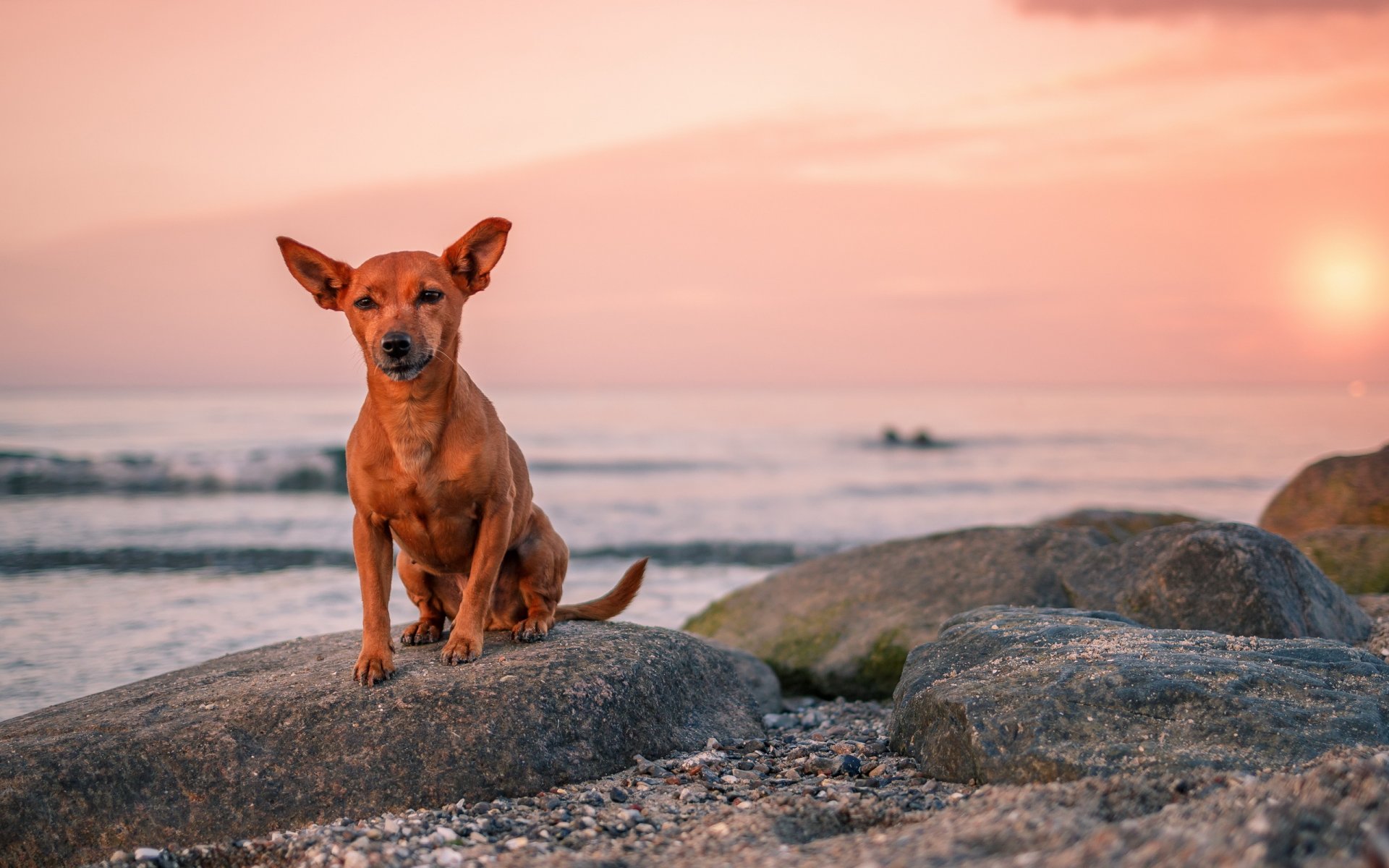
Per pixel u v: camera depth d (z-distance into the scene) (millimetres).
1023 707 4184
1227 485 28875
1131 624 5297
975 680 4570
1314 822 2635
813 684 7820
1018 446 40688
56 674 8109
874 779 4402
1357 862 2305
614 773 4730
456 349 4992
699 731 5320
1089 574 7375
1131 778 3609
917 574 8227
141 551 15039
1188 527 7090
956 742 4281
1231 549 6609
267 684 4863
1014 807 3291
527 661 4977
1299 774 3350
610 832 3904
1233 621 6367
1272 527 11719
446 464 4836
